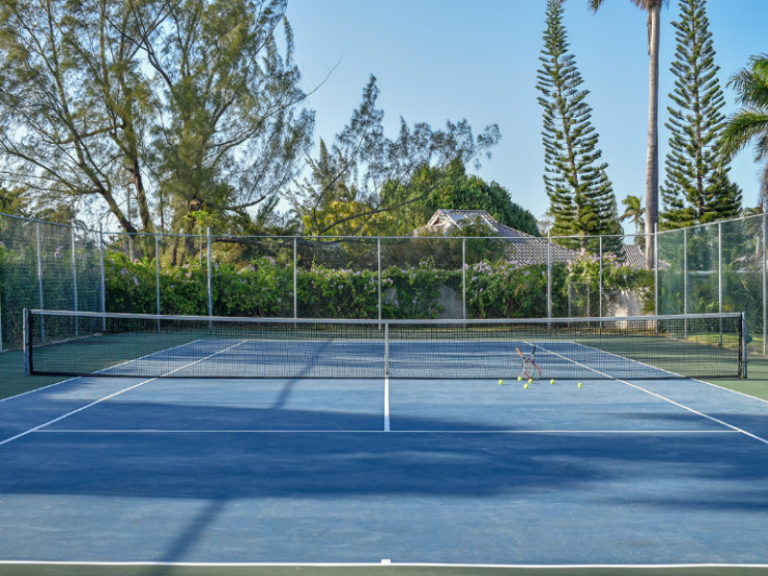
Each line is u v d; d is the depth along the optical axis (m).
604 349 16.81
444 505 5.15
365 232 29.23
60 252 18.02
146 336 20.00
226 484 5.68
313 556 4.19
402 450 6.79
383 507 5.11
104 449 6.84
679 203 34.09
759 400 9.59
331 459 6.45
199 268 22.12
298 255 23.47
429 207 42.53
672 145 33.75
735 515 4.93
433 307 22.77
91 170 23.73
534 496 5.36
